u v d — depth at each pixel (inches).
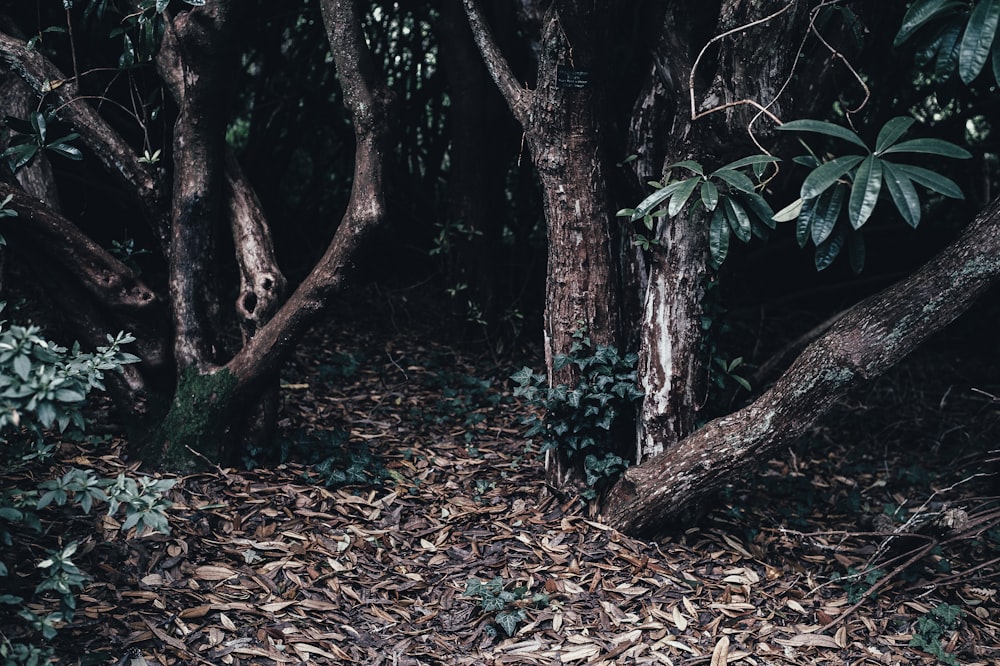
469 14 142.3
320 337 227.1
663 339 137.9
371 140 139.2
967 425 201.8
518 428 186.5
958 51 88.4
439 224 227.3
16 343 82.0
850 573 133.5
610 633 117.2
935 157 233.9
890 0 138.9
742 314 252.1
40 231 130.7
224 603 114.3
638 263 144.9
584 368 141.0
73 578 89.0
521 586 125.6
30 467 133.6
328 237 277.0
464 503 149.3
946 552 143.8
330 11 135.6
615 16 130.8
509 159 260.8
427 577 127.3
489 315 232.2
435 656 110.3
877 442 194.5
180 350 145.0
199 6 130.6
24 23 189.6
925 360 241.6
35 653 88.2
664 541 138.8
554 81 133.5
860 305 120.8
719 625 120.6
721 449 129.0
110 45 203.6
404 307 251.9
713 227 111.4
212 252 149.3
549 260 144.2
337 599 119.7
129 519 89.0
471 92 225.0
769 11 117.3
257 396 146.4
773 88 120.8
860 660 115.6
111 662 100.1
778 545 142.9
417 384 207.5
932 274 114.9
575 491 147.1
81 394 83.3
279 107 271.0
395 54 272.5
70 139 133.1
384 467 156.6
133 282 140.7
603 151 140.1
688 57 131.0
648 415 139.7
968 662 116.9
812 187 87.9
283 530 133.0
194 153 144.6
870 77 237.6
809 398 122.4
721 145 125.2
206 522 130.1
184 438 142.5
